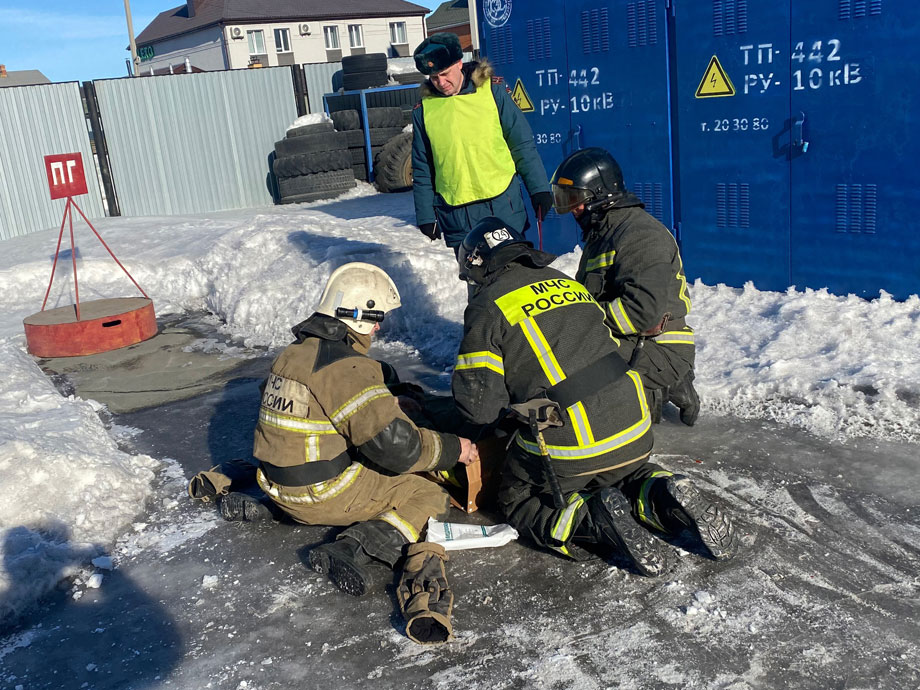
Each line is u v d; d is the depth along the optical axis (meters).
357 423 3.23
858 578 3.02
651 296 3.56
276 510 3.82
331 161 15.77
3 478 3.90
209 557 3.59
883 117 5.42
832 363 4.79
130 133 15.38
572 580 3.16
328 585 3.29
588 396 3.10
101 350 6.96
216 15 55.66
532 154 5.48
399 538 3.30
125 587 3.41
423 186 5.70
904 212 5.46
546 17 7.06
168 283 9.00
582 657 2.73
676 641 2.76
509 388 3.21
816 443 4.06
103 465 4.20
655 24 6.39
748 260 6.31
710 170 6.36
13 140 14.35
